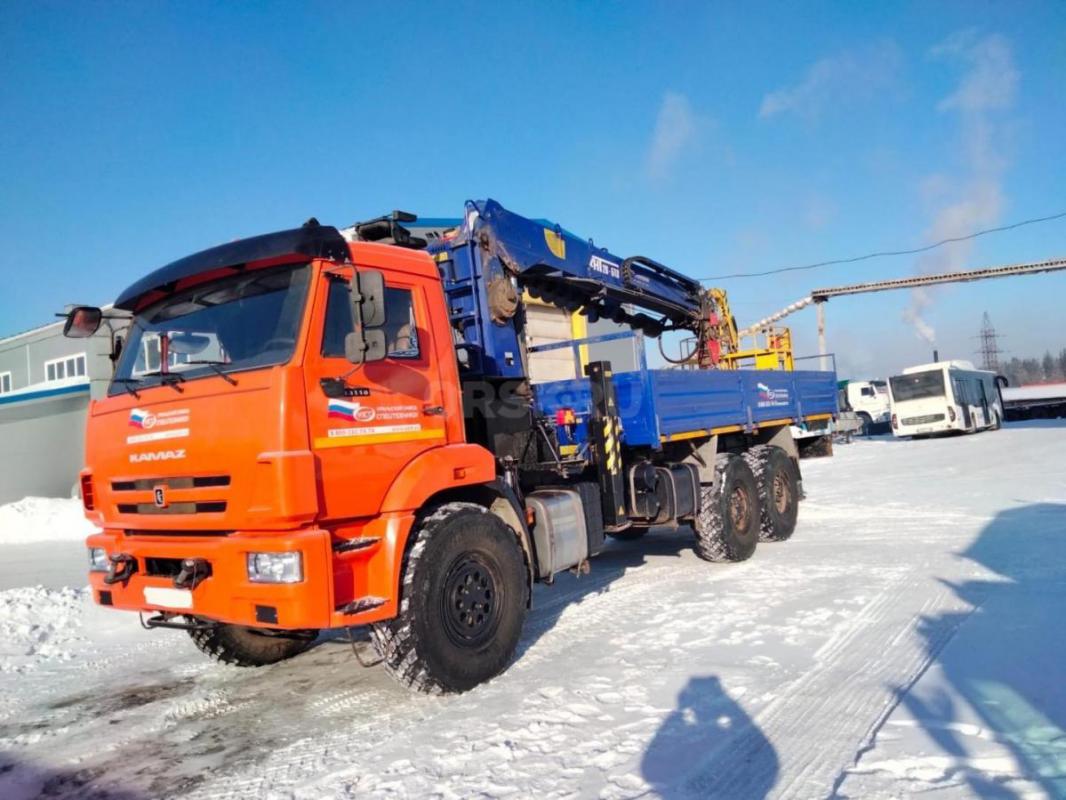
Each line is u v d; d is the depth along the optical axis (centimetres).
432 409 477
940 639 482
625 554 923
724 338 1106
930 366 2939
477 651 460
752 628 540
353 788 339
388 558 425
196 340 443
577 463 646
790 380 1055
